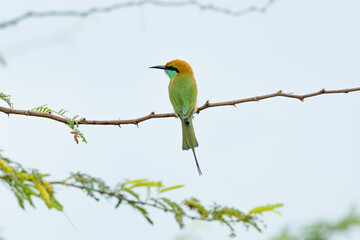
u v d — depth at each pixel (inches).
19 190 165.5
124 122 340.5
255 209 191.0
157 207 178.7
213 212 188.2
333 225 202.7
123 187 176.7
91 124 325.4
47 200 161.8
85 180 170.7
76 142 302.0
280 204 192.7
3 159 175.0
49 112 306.7
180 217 178.5
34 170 168.7
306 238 199.8
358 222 199.9
